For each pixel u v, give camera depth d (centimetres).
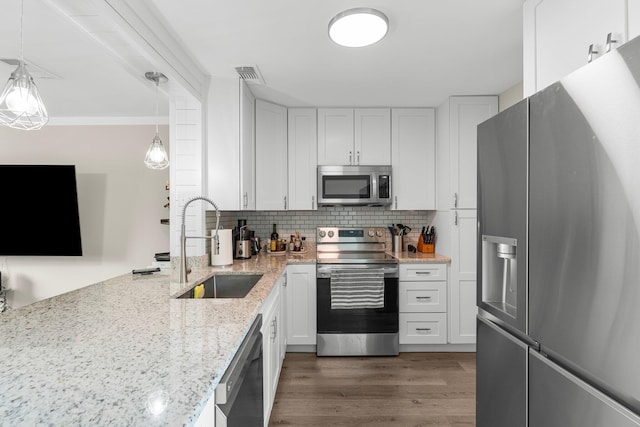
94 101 296
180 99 234
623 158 75
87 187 346
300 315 284
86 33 150
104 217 347
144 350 92
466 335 286
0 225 326
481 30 180
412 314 287
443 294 287
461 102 285
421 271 287
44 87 262
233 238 303
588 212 86
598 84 82
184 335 104
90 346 95
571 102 91
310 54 207
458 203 286
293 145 309
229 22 171
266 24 173
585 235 87
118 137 346
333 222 347
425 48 201
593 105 84
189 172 240
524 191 113
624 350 76
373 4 157
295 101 295
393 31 181
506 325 129
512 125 120
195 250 239
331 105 306
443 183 298
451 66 226
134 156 346
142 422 60
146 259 347
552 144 99
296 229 347
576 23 120
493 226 133
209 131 246
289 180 308
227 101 246
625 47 75
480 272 146
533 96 108
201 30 179
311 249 346
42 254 333
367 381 239
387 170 307
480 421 147
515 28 179
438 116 309
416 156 314
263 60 215
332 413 200
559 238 96
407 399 216
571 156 91
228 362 89
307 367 261
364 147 312
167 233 347
